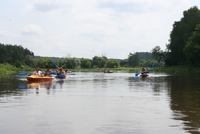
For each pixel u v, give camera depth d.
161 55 103.38
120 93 17.72
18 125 8.79
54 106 12.29
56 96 16.11
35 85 25.12
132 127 8.48
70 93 17.81
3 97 15.56
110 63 149.75
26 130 8.20
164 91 18.89
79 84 26.56
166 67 93.56
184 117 9.83
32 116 10.10
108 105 12.56
